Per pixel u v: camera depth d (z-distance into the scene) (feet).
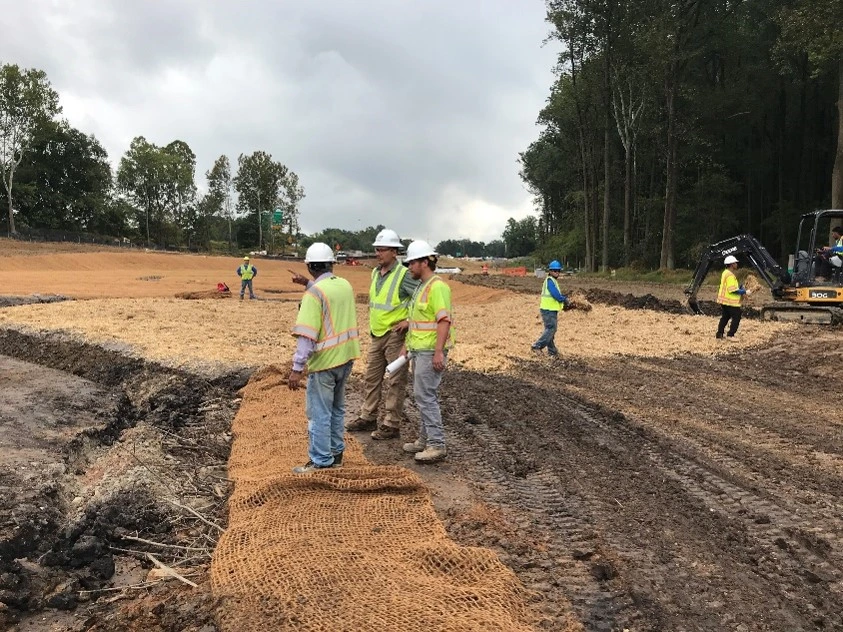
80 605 11.82
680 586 12.46
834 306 49.65
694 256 139.33
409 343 19.17
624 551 13.85
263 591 11.12
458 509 15.58
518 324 52.49
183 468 18.58
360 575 11.69
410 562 12.32
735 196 155.84
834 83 133.69
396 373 21.03
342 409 18.02
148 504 15.70
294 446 19.67
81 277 112.47
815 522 15.58
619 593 12.10
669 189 123.34
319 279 17.25
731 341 43.65
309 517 14.25
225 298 79.56
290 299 81.20
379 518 14.34
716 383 32.58
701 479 18.49
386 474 16.42
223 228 334.03
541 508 16.19
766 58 136.05
